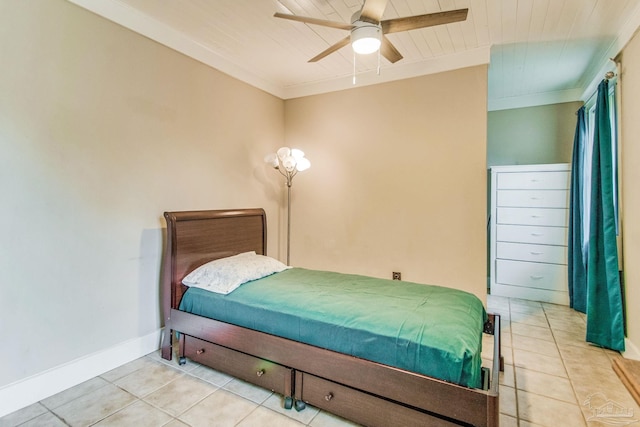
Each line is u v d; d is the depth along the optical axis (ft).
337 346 6.01
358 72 11.76
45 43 6.57
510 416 6.20
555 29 8.82
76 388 7.00
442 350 5.06
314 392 6.20
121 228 7.95
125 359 8.08
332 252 12.76
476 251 10.32
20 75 6.24
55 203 6.77
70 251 7.02
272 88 12.87
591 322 9.29
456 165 10.48
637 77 8.02
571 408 6.43
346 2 7.56
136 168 8.23
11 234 6.18
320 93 12.76
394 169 11.45
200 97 9.90
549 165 12.99
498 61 11.01
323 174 12.84
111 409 6.34
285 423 5.99
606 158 9.10
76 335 7.16
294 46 9.88
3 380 6.13
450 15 6.02
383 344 5.56
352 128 12.17
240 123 11.43
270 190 12.98
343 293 7.41
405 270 11.40
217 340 7.50
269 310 6.89
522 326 10.71
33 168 6.45
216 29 8.91
